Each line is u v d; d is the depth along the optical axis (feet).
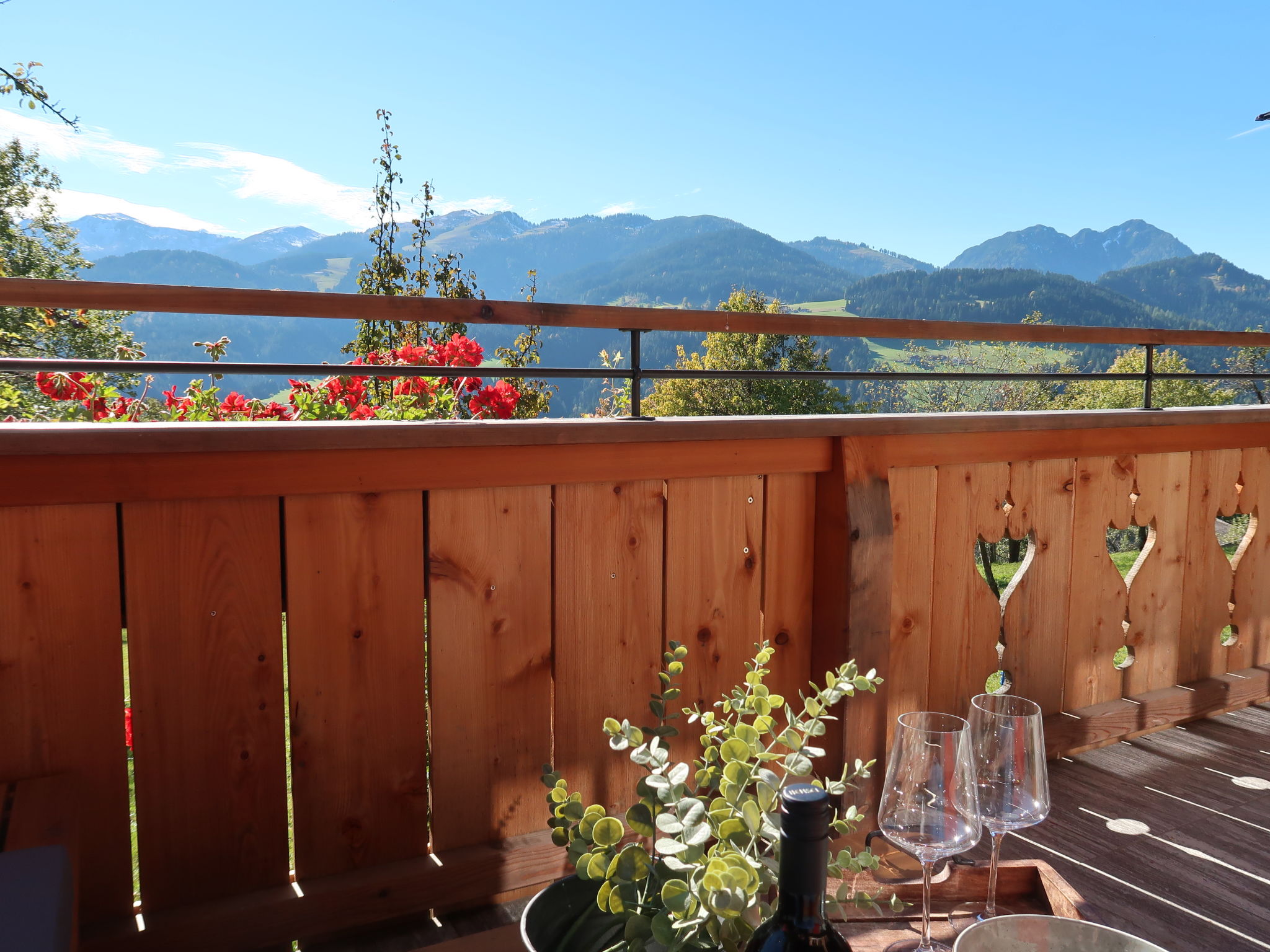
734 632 5.66
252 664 4.36
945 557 6.38
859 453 5.76
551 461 4.93
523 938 2.17
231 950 4.37
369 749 4.66
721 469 5.44
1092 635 7.17
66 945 2.45
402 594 4.66
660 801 2.31
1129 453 7.14
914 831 2.53
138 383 8.52
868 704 5.82
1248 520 8.11
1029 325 6.29
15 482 3.80
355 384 9.44
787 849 1.72
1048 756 6.79
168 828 4.26
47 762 4.00
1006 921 2.30
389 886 4.68
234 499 4.24
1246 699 7.95
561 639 5.08
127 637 4.26
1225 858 5.26
